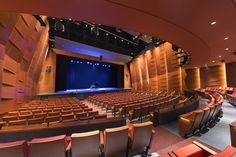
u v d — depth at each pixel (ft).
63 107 23.72
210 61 42.47
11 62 22.62
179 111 21.74
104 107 32.53
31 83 34.91
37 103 30.91
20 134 11.50
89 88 70.38
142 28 16.60
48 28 40.40
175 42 21.88
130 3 11.47
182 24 15.48
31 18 25.57
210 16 13.69
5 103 20.63
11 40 21.54
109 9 12.36
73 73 64.69
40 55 38.42
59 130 12.21
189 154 5.72
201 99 40.68
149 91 59.00
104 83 76.64
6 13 18.06
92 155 8.39
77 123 13.03
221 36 19.33
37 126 12.24
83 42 56.39
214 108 17.19
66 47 52.65
